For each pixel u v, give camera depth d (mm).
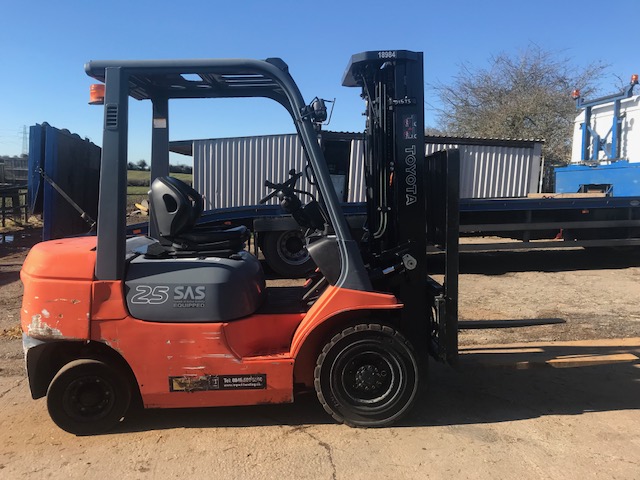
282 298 3877
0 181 18922
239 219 8805
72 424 3387
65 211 6113
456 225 3625
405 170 3674
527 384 4258
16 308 6895
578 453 3162
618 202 9500
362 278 3381
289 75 3375
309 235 3908
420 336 3758
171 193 3482
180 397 3330
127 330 3242
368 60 3623
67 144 6168
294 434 3424
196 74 3371
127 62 3254
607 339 4969
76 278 3238
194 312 3275
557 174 11656
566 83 22547
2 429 3549
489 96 23266
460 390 4137
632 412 3730
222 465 3064
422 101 3660
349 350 3357
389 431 3447
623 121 9906
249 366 3312
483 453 3170
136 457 3158
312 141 3369
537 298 7324
